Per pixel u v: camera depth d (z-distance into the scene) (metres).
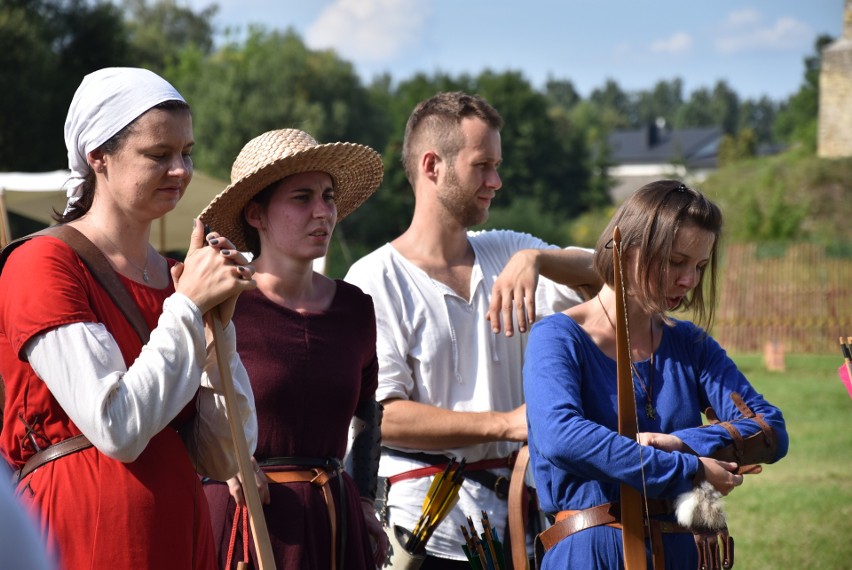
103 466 3.07
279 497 3.88
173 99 3.19
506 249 5.32
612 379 3.79
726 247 32.12
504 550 4.84
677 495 3.50
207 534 3.32
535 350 3.79
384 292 4.93
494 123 5.06
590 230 60.81
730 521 10.00
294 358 3.98
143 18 102.19
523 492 4.45
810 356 29.25
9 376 3.10
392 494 4.81
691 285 3.77
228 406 3.19
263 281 4.13
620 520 3.62
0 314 3.07
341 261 43.12
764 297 30.88
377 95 76.06
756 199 45.31
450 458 4.81
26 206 17.58
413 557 4.66
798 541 9.19
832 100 54.56
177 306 3.04
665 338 3.96
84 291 3.11
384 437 4.77
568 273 4.78
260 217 4.16
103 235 3.27
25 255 3.09
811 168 45.94
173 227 17.75
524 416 4.59
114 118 3.15
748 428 3.75
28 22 44.22
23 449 3.12
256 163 4.05
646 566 3.54
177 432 3.35
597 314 3.91
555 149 73.19
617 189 109.75
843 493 11.16
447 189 5.00
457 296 4.99
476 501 4.81
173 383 2.97
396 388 4.81
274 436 3.93
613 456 3.47
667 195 3.74
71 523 3.02
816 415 17.20
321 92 60.56
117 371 2.99
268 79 59.00
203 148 57.28
